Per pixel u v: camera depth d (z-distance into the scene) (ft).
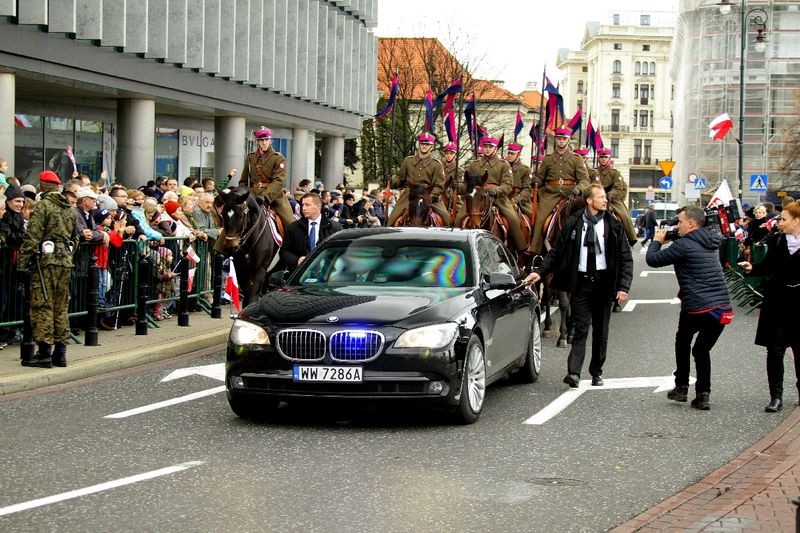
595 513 22.74
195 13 99.04
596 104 486.38
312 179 164.55
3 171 52.65
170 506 22.91
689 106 251.60
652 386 40.57
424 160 60.13
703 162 246.27
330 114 147.02
